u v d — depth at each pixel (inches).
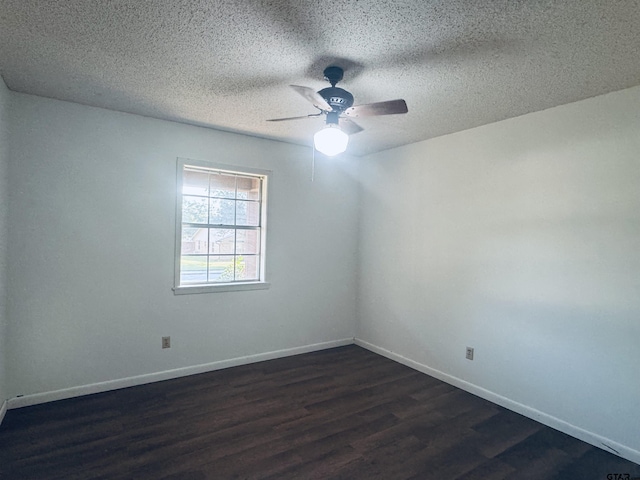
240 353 150.7
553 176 107.8
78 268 118.2
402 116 118.7
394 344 161.5
